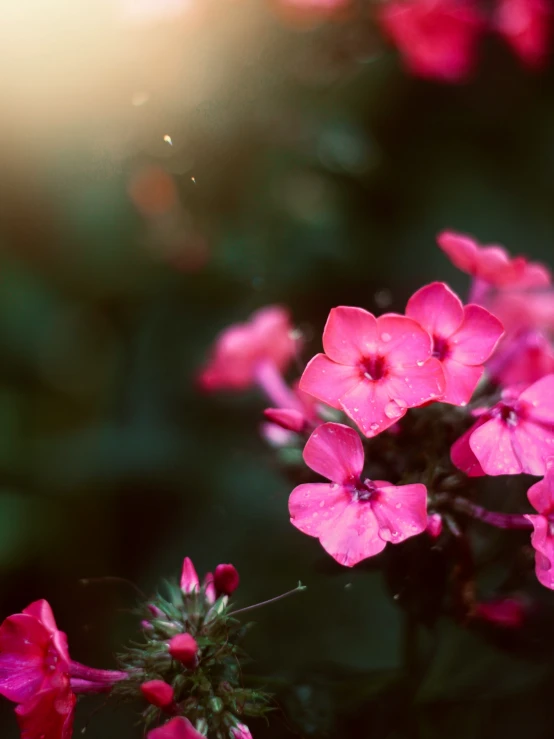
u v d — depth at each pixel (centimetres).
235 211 63
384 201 67
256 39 57
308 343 57
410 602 45
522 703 50
